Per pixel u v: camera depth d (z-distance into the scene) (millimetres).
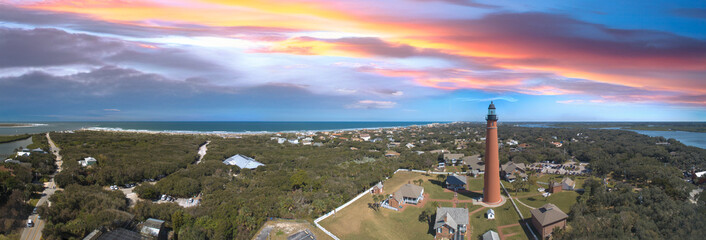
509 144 195500
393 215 76938
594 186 82375
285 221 73000
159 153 148875
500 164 130125
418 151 179500
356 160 150250
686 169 108312
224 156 154250
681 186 73812
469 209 79562
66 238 62094
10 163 98875
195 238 61312
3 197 71250
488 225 70500
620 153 145875
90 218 64562
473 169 118188
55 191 86688
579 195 82625
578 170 118375
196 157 156500
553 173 112875
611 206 69812
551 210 65438
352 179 105375
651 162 111125
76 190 81688
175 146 174750
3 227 62594
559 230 62000
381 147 193000
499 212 76562
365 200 86562
